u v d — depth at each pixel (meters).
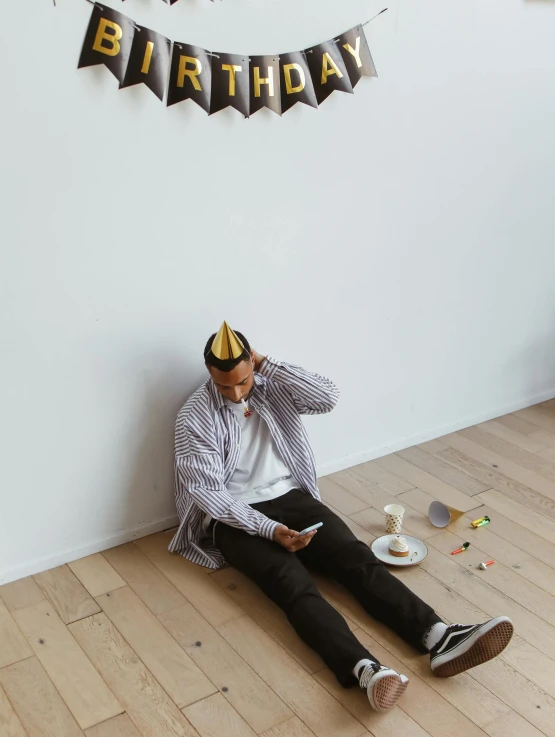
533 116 2.76
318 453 2.68
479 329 2.96
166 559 2.26
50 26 1.79
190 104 2.03
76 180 1.93
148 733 1.67
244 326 2.35
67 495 2.19
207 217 2.16
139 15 1.91
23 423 2.05
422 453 2.86
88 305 2.04
